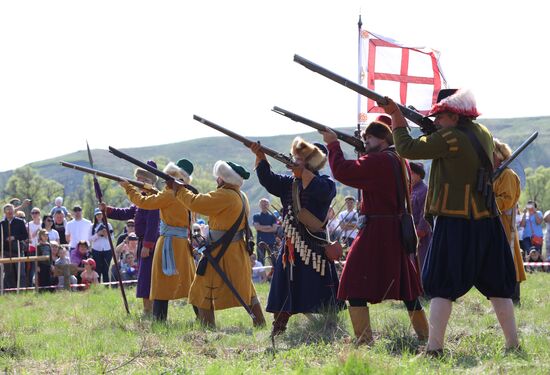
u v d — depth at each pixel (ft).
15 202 68.85
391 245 25.03
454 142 22.18
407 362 20.85
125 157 33.22
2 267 60.95
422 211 39.29
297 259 29.71
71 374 22.29
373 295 24.97
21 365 23.72
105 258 65.82
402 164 25.17
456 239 22.26
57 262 61.36
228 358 23.75
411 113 23.25
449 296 22.36
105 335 30.50
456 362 21.45
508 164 31.73
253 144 30.12
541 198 352.08
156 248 36.35
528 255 71.20
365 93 23.08
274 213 67.05
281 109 26.55
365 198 25.40
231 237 33.12
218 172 33.27
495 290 22.77
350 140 26.25
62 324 35.29
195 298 33.27
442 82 57.06
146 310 38.55
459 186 22.30
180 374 21.52
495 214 22.58
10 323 34.83
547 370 19.88
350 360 19.80
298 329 29.43
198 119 30.07
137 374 21.59
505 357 21.77
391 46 56.65
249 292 33.40
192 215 37.09
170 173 35.78
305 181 29.48
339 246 29.55
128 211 40.81
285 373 20.75
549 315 32.37
